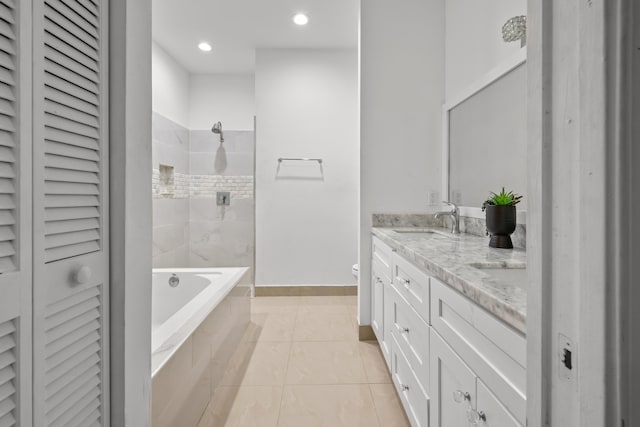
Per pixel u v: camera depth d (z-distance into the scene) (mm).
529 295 485
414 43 2707
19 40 654
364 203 2703
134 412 952
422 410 1359
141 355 986
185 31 3393
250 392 1943
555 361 439
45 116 717
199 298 2057
